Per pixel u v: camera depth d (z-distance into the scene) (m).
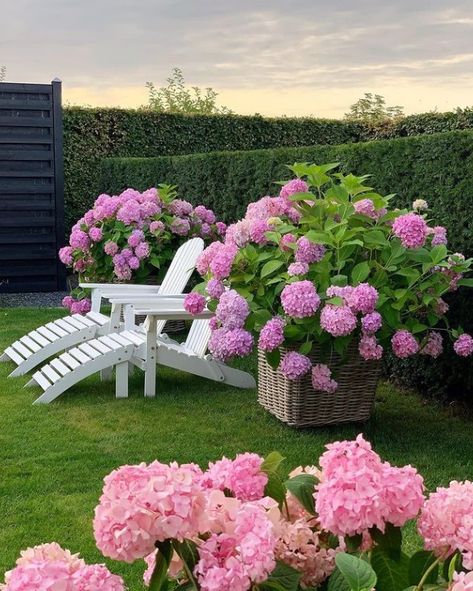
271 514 1.49
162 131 11.95
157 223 7.54
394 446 4.20
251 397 5.16
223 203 8.04
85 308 7.72
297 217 4.45
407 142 5.20
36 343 6.04
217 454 4.06
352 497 1.39
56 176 10.72
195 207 8.75
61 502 3.42
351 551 1.49
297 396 4.31
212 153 8.22
